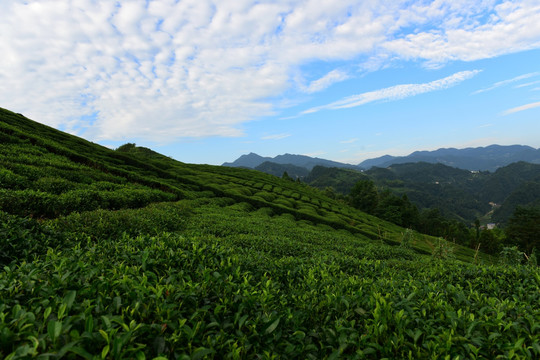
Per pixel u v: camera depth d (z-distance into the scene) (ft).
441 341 10.52
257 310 12.50
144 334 9.33
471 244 253.03
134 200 71.72
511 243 230.89
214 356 9.51
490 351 10.65
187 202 92.38
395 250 58.90
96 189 70.49
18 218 25.61
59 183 62.64
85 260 15.92
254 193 177.58
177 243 19.90
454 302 16.01
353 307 13.97
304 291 16.72
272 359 9.40
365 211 356.79
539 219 226.58
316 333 12.01
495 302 15.47
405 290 17.48
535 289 19.31
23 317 8.23
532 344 10.41
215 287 13.60
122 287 11.35
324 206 203.82
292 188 249.14
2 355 7.17
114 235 34.96
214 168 253.03
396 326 11.56
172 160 255.91
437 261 35.50
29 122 135.95
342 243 64.03
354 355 10.34
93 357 6.78
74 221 35.27
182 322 9.39
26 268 12.87
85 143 144.46
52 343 7.40
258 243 42.83
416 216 316.81
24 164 71.36
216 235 50.57
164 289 11.61
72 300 9.06
